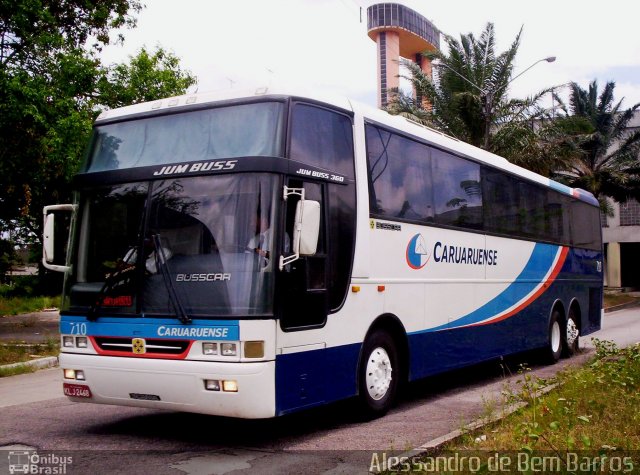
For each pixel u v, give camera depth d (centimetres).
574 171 3962
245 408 621
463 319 1045
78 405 917
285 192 666
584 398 795
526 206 1312
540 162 2733
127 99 2189
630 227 4966
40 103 1761
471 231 1083
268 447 684
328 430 765
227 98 721
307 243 648
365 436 734
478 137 2769
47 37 1859
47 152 1797
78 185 746
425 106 2834
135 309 672
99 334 690
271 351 638
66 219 836
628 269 5356
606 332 2134
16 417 834
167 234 679
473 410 892
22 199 2241
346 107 803
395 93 2886
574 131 2964
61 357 714
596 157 3894
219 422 806
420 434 744
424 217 946
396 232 873
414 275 912
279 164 670
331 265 741
